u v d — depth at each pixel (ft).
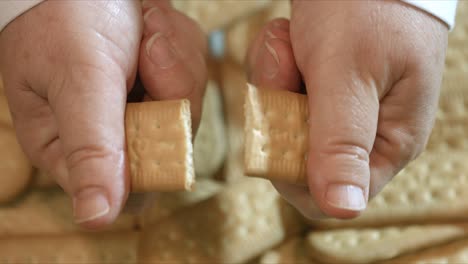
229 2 2.12
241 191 1.98
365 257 1.89
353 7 1.59
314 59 1.61
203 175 2.05
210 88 2.09
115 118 1.57
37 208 1.97
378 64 1.57
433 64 1.61
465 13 2.02
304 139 1.58
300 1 1.68
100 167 1.54
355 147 1.55
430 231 1.90
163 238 1.95
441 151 1.98
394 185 1.93
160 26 1.77
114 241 1.95
